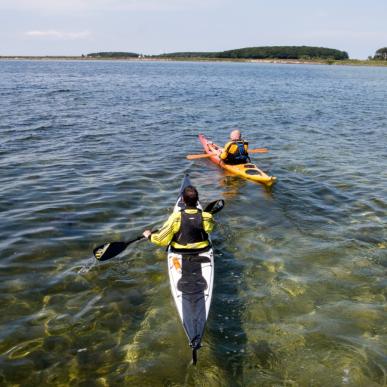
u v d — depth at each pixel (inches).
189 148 495.2
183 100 995.3
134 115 729.0
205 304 177.9
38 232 259.6
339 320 187.8
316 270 227.8
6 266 221.5
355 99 1126.4
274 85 1614.2
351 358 165.5
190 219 195.2
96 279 214.7
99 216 286.7
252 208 312.7
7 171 377.4
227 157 403.2
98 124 626.2
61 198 316.2
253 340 175.5
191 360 165.0
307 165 430.0
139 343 173.0
